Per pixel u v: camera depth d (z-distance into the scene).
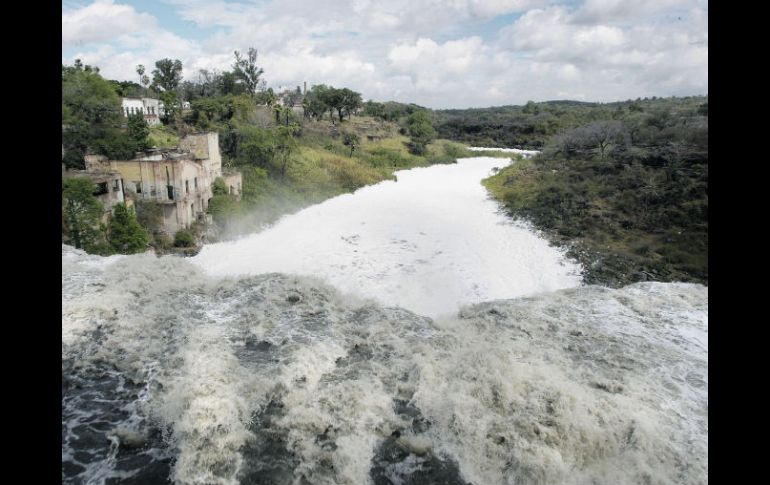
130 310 12.95
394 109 125.75
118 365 10.64
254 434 9.02
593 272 29.03
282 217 43.12
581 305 14.45
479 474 8.56
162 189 32.72
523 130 103.44
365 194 53.34
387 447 8.95
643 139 51.16
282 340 11.74
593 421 9.29
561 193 41.91
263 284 14.88
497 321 13.34
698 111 58.41
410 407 9.86
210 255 32.47
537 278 29.05
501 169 64.94
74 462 8.22
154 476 8.12
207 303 13.65
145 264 15.73
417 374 10.65
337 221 42.09
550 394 9.88
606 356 11.56
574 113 107.81
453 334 12.51
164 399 9.61
